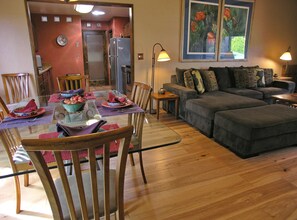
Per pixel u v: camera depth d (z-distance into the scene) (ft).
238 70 14.56
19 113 5.86
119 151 3.28
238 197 6.21
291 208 5.78
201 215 5.56
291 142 8.89
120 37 20.57
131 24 12.82
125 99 7.28
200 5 14.08
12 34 10.94
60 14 19.74
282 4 16.81
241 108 10.35
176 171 7.48
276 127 8.18
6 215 5.52
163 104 14.66
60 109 6.72
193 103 11.15
